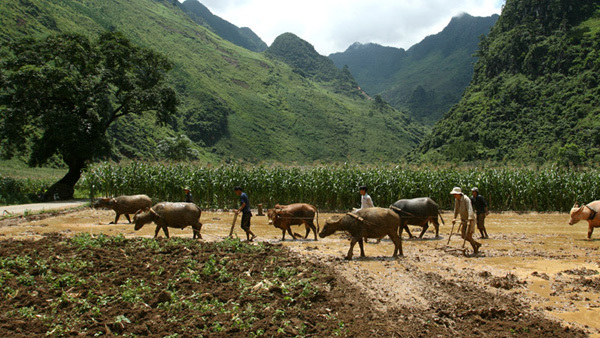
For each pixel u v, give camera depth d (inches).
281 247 480.7
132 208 692.7
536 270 421.7
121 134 3703.3
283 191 975.6
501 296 340.8
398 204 585.6
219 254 413.1
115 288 319.3
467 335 272.1
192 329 258.4
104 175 983.6
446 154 4202.8
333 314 291.6
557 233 667.4
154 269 363.6
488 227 743.1
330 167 1028.5
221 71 7834.6
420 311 307.1
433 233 654.5
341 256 460.8
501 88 4778.5
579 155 2972.4
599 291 359.6
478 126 4463.6
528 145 3742.6
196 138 5157.5
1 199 980.6
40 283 326.6
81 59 1215.6
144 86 1328.7
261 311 283.3
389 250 503.2
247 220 533.3
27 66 1119.0
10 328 254.5
